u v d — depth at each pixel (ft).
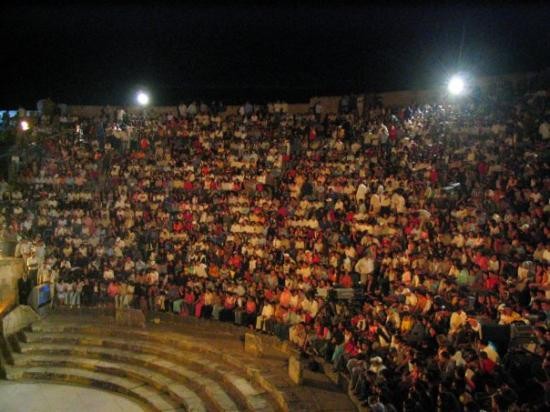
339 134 113.39
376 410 47.91
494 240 69.87
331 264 82.69
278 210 99.45
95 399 68.74
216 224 101.86
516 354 48.70
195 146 123.44
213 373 69.77
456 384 47.24
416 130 106.32
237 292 84.64
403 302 67.51
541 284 60.49
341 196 97.96
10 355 77.61
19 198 114.42
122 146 127.24
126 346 79.97
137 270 95.40
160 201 111.04
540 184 77.51
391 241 81.46
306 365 67.41
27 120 134.31
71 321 88.07
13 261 86.58
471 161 91.09
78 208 112.27
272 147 118.01
